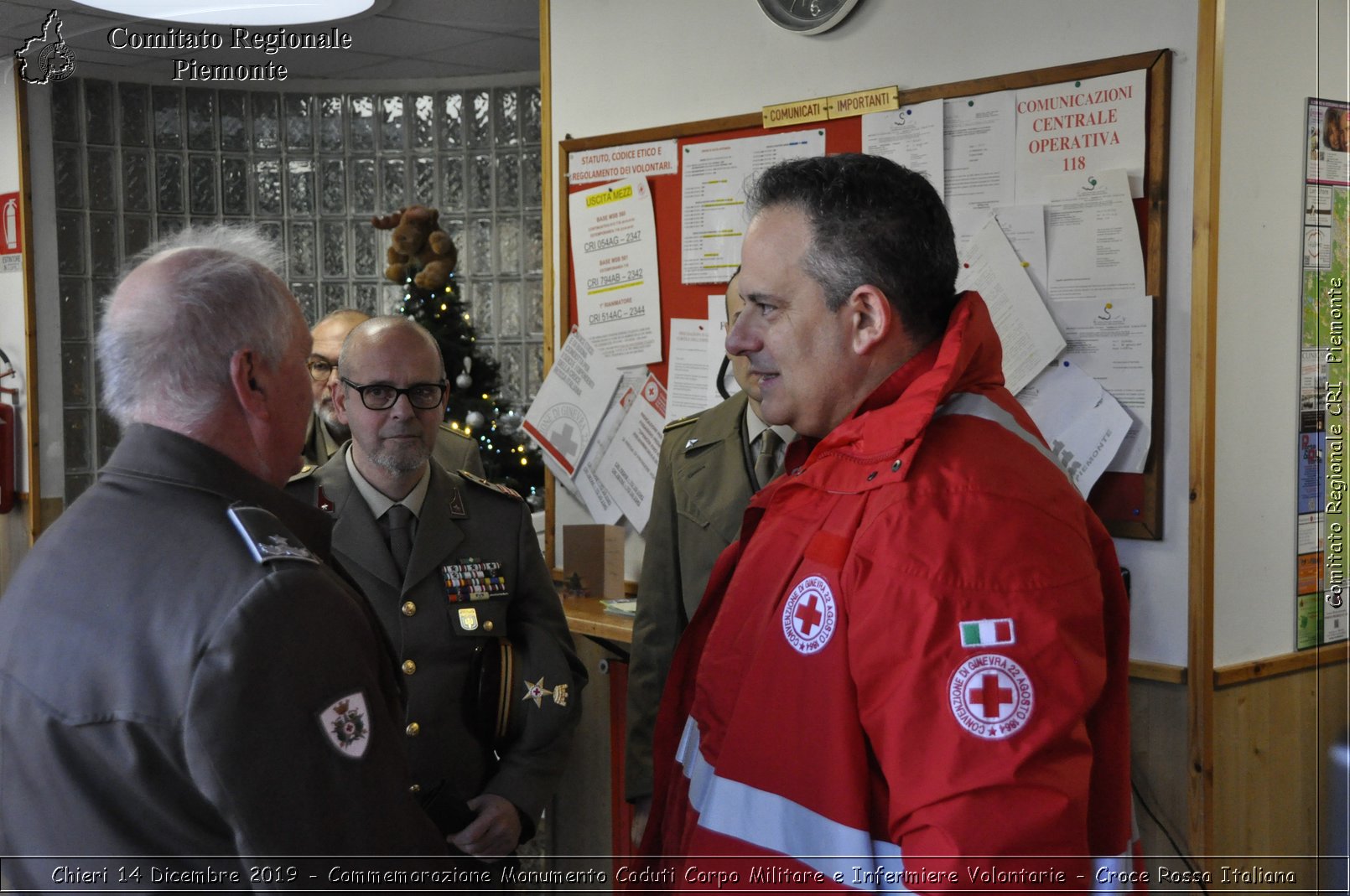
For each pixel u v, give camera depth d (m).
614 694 2.59
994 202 2.15
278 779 0.87
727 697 0.98
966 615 0.81
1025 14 2.11
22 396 4.93
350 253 5.25
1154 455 1.96
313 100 5.18
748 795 0.92
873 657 0.83
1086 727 0.99
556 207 2.97
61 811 0.88
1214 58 1.86
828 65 2.42
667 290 2.73
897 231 0.95
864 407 0.98
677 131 2.67
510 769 1.78
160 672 0.87
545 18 2.97
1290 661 2.03
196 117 5.08
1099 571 0.98
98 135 4.93
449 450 2.74
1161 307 1.95
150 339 0.98
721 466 1.96
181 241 1.09
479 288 5.20
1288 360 2.03
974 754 0.77
